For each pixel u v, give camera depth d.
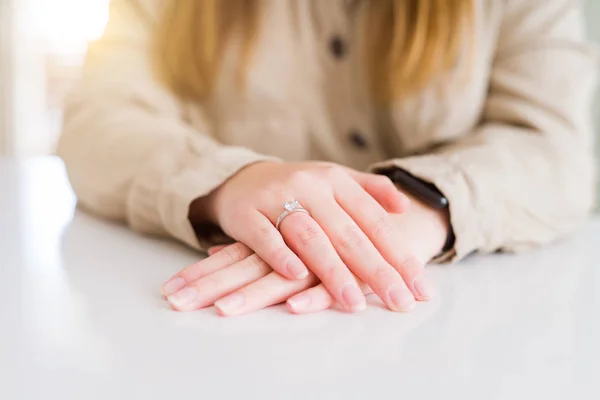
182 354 0.33
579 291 0.43
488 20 0.66
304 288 0.40
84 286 0.41
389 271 0.40
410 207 0.48
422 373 0.32
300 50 0.69
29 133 2.15
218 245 0.47
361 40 0.68
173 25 0.66
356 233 0.42
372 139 0.71
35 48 2.12
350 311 0.39
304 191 0.44
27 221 0.55
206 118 0.70
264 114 0.70
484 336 0.36
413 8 0.64
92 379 0.31
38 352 0.33
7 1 2.04
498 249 0.51
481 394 0.31
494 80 0.66
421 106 0.66
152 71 0.66
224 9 0.67
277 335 0.36
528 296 0.42
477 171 0.51
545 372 0.32
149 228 0.52
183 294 0.38
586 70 0.65
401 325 0.37
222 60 0.68
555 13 0.66
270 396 0.30
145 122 0.57
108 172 0.54
